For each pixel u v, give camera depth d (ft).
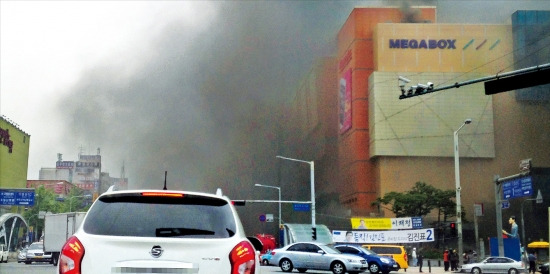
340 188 422.00
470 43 376.27
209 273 17.07
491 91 61.16
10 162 332.39
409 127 365.20
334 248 115.96
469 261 184.44
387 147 362.94
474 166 367.25
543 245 191.21
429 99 367.86
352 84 391.45
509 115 371.76
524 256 136.67
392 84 368.68
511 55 375.04
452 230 134.82
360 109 382.83
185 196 18.58
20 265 138.00
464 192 363.97
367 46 387.75
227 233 17.87
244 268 17.33
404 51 374.63
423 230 179.01
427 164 364.58
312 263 106.11
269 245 198.08
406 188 360.89
